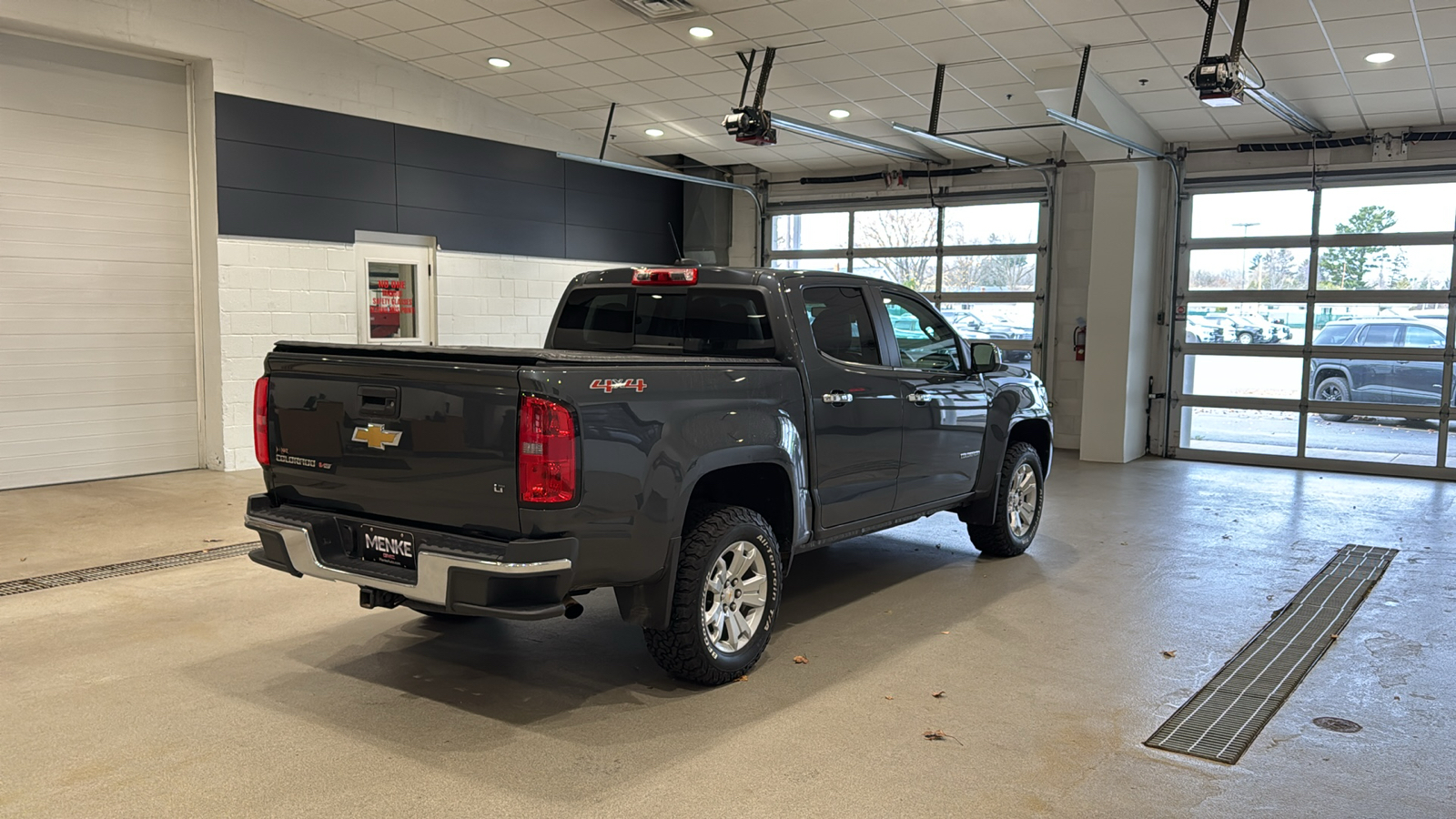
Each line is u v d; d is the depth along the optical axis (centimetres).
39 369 738
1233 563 550
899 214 1170
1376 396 916
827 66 825
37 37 720
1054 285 1062
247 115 812
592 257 1152
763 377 362
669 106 993
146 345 795
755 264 1272
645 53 830
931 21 700
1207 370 996
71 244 748
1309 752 298
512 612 282
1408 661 387
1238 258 975
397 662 368
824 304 409
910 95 893
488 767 279
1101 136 799
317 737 298
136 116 776
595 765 281
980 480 520
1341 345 928
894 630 419
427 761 282
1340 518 693
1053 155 1055
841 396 403
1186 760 290
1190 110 868
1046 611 451
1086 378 979
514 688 343
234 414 822
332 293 888
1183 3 623
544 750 291
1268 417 968
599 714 320
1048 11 661
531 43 828
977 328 1122
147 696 330
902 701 335
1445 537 630
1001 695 342
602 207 1159
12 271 719
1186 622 434
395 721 312
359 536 322
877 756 289
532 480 282
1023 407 551
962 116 949
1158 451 1020
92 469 771
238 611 432
